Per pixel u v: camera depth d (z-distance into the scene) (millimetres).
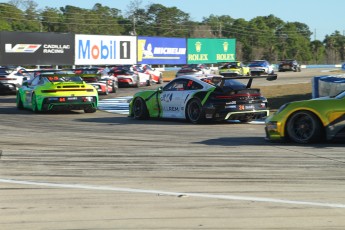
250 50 185250
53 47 80062
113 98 44312
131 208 9984
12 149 17312
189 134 21188
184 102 25688
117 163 14594
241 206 10062
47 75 31766
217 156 15531
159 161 14828
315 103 17141
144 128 23531
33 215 9547
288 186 11648
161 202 10398
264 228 8742
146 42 95188
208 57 109125
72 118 28828
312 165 13945
